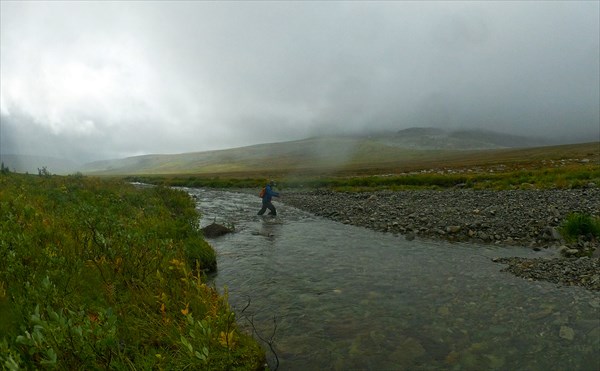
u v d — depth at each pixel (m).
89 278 7.20
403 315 8.01
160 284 7.11
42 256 7.27
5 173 24.28
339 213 24.89
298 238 16.91
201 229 18.17
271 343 6.91
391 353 6.49
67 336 4.27
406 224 19.02
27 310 5.17
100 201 17.41
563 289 8.91
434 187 43.84
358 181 55.59
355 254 13.59
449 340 6.86
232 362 5.49
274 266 12.12
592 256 12.20
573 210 18.50
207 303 6.62
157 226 13.53
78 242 8.78
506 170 74.81
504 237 15.61
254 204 34.41
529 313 7.73
